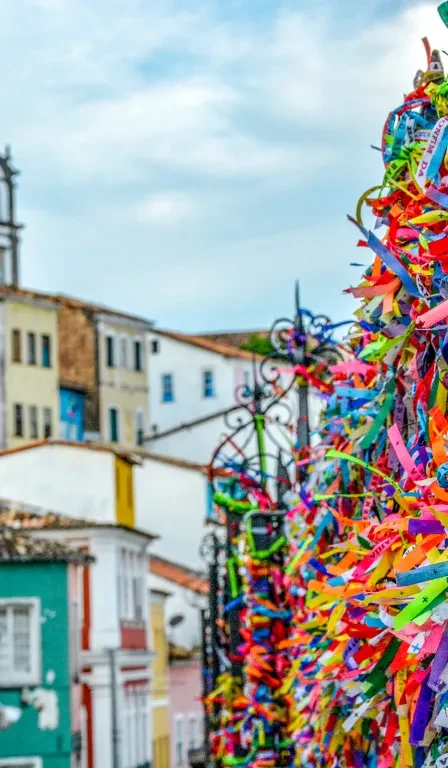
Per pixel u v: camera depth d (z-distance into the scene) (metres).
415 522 5.11
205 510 63.81
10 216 80.38
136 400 83.12
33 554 41.88
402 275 5.76
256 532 13.55
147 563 55.62
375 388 6.89
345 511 8.17
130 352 83.19
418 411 5.77
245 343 93.19
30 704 41.75
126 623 48.97
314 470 9.02
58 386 77.00
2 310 73.81
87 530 47.03
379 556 5.76
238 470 14.30
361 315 6.93
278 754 13.18
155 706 55.12
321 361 12.49
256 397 14.63
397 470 6.51
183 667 59.78
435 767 5.29
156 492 63.94
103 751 46.91
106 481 49.91
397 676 5.88
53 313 76.81
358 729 7.29
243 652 13.89
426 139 6.09
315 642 8.62
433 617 4.96
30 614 42.03
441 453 5.30
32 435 74.88
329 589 5.91
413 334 6.03
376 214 6.36
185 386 84.31
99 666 47.09
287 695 13.05
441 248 5.41
